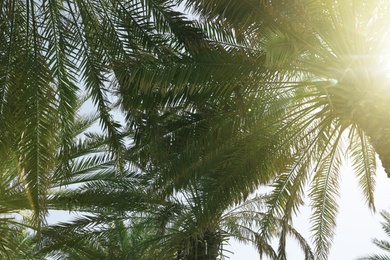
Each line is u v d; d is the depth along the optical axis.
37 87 8.91
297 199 11.73
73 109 9.25
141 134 10.19
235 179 10.77
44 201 9.16
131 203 12.98
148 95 9.39
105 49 9.48
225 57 9.00
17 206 12.03
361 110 8.77
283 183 11.75
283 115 10.47
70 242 12.96
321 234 12.35
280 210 11.84
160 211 13.35
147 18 9.55
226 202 10.70
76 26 9.45
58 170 9.91
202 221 10.59
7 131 8.82
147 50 9.40
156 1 9.59
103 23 9.58
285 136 10.84
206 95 9.45
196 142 10.24
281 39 8.15
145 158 10.42
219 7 8.94
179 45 9.47
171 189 10.54
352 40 9.13
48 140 8.99
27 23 9.14
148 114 9.88
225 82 9.26
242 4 8.85
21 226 12.90
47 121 8.98
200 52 8.93
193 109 9.80
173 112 10.28
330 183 12.30
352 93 9.02
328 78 9.46
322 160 11.99
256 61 9.16
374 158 12.02
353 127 10.23
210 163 10.52
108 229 13.75
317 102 9.96
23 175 9.11
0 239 11.28
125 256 13.84
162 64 8.61
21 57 8.97
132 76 8.54
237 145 10.53
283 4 8.91
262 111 10.09
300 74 10.39
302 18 8.99
